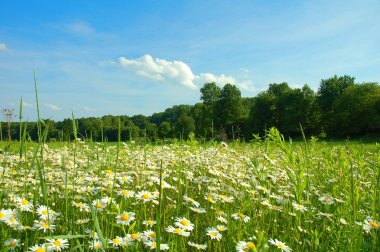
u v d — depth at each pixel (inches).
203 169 287.7
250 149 410.6
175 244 130.4
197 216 164.6
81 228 146.7
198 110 3193.9
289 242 154.9
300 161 171.2
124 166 272.7
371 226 137.8
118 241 121.5
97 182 182.5
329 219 163.2
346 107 2918.3
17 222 124.0
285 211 177.8
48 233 135.0
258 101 3405.5
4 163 202.8
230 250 142.9
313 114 3179.1
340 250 139.4
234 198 204.1
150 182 221.1
